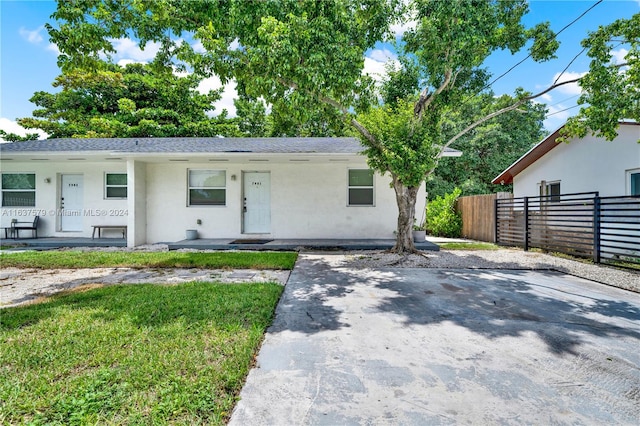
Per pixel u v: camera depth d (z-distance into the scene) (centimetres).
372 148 737
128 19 603
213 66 610
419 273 604
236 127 2133
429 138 700
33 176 1062
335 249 891
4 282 527
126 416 191
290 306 408
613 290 488
